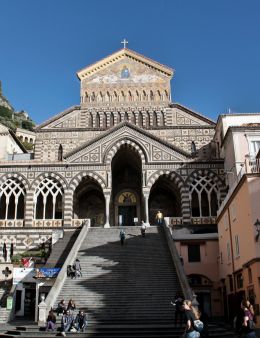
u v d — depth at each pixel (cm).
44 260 4116
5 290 3716
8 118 14200
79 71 5800
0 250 4569
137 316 2600
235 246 3269
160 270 3256
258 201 2791
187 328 1348
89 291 2923
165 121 5616
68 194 4769
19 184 4841
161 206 5488
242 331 1733
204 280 3984
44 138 5516
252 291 2738
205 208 5003
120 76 5819
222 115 4706
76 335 2242
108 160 4881
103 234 4191
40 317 2603
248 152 4081
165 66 5819
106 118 5656
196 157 4878
